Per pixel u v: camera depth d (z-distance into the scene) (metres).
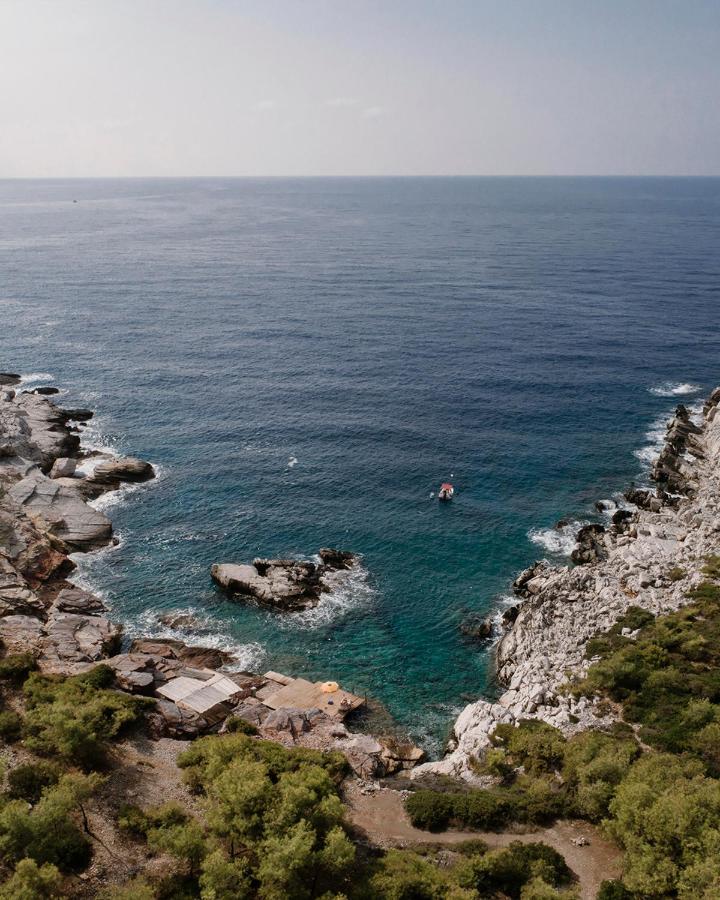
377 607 70.62
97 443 104.06
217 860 34.19
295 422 112.56
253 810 38.25
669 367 137.12
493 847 39.91
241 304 185.12
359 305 184.38
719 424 100.06
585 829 41.34
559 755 47.16
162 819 38.91
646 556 70.38
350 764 48.75
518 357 142.50
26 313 173.38
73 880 34.66
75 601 68.81
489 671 63.12
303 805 38.81
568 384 128.62
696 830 36.44
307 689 58.56
